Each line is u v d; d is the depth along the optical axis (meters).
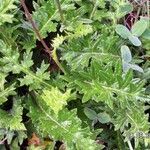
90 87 0.31
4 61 0.32
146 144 0.31
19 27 0.34
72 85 0.31
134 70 0.34
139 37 0.34
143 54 0.35
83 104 0.33
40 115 0.31
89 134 0.30
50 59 0.34
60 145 0.33
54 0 0.33
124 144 0.33
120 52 0.34
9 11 0.34
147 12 0.36
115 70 0.31
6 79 0.33
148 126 0.31
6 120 0.31
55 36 0.35
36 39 0.34
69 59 0.32
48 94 0.30
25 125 0.32
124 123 0.31
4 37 0.33
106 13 0.35
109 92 0.31
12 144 0.32
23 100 0.33
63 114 0.31
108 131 0.33
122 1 0.35
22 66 0.32
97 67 0.31
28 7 0.36
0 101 0.31
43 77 0.32
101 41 0.33
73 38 0.33
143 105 0.32
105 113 0.32
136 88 0.30
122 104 0.31
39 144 0.32
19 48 0.34
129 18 0.37
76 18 0.34
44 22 0.33
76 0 0.35
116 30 0.33
